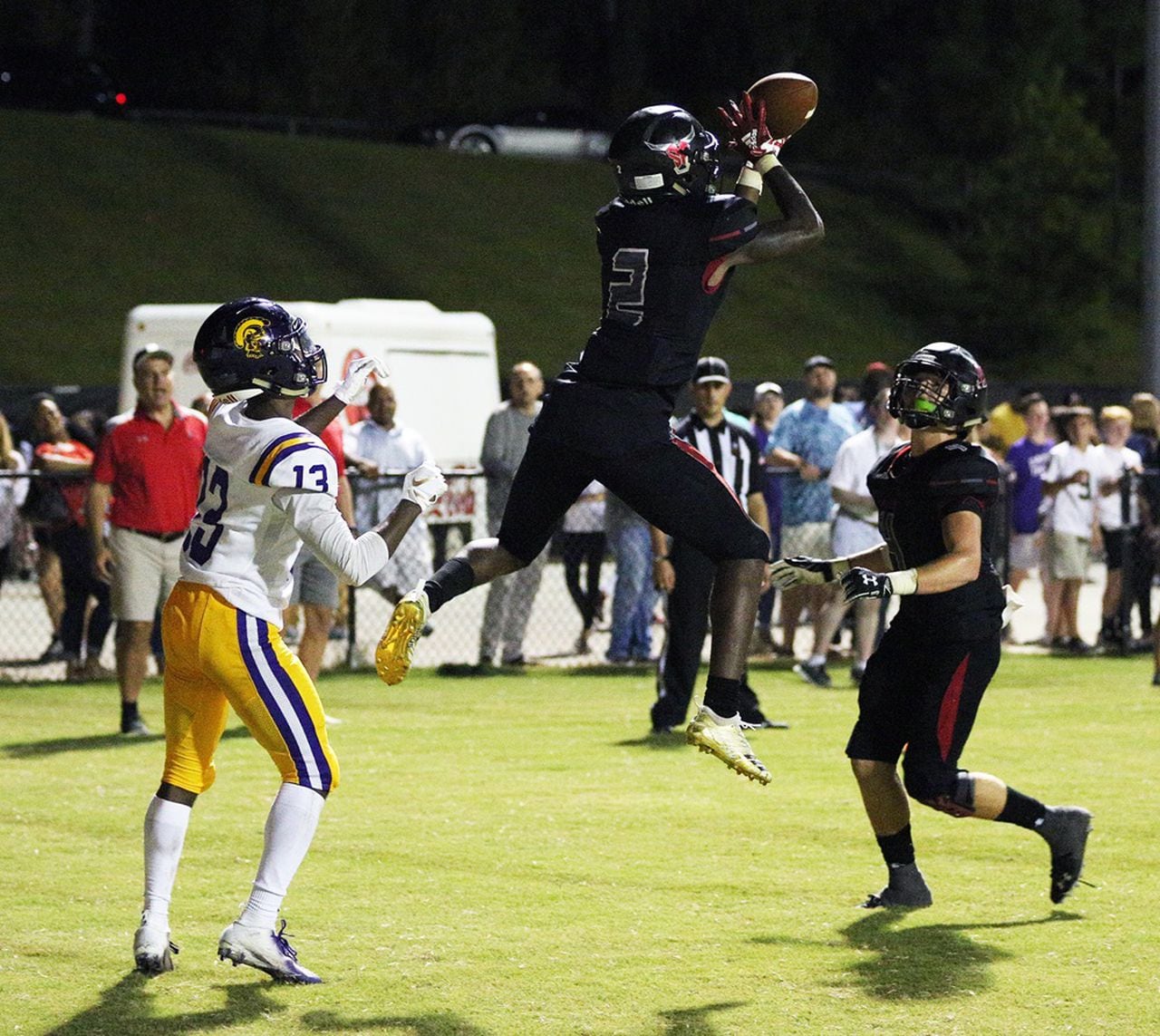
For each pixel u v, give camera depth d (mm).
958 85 129750
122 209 98625
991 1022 13672
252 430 14602
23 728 29672
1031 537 44188
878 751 17172
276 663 14727
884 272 117250
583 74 144875
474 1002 14273
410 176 111750
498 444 38812
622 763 25891
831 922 16797
